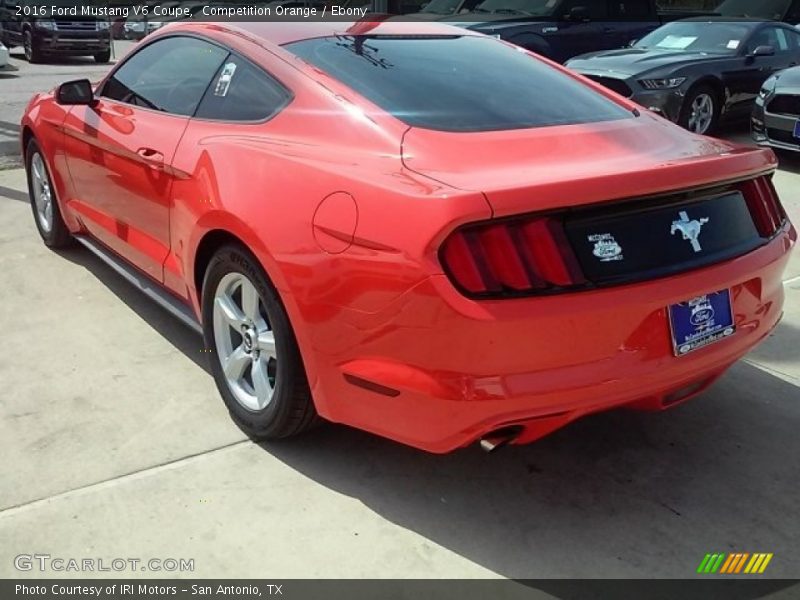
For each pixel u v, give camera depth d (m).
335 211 2.58
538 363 2.40
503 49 3.75
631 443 3.22
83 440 3.14
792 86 7.75
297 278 2.67
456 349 2.35
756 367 3.87
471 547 2.62
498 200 2.30
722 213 2.79
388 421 2.58
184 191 3.30
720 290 2.68
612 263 2.47
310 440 3.18
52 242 5.25
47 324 4.20
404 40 3.55
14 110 10.93
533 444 3.20
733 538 2.68
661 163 2.62
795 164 8.33
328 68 3.17
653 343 2.55
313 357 2.71
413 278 2.36
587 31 11.43
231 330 3.24
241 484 2.90
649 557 2.59
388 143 2.74
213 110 3.45
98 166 4.16
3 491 2.82
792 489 2.94
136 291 4.66
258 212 2.82
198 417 3.34
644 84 8.90
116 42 23.48
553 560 2.57
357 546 2.61
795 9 12.56
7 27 19.02
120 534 2.63
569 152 2.75
